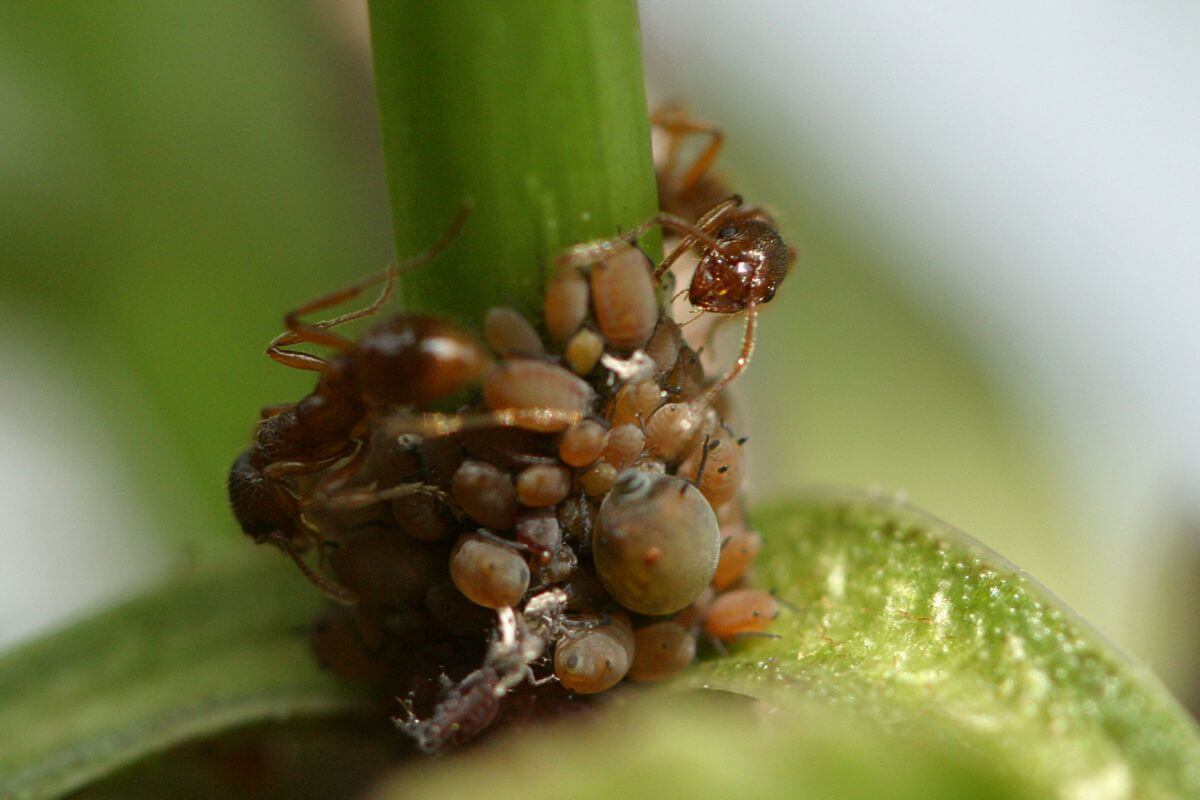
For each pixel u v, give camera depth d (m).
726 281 0.05
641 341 0.05
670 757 0.05
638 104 0.05
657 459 0.05
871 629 0.05
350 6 0.06
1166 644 0.06
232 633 0.05
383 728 0.05
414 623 0.05
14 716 0.05
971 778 0.05
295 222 0.06
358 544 0.05
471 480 0.05
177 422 0.06
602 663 0.05
